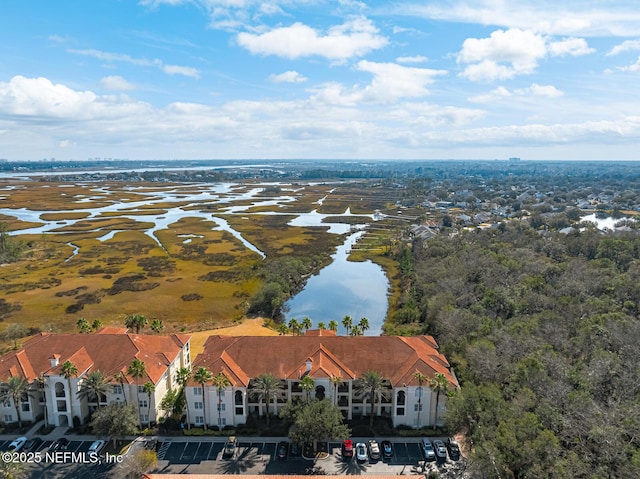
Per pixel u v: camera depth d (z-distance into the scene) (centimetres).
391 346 7844
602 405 6112
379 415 7581
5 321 11656
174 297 13662
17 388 6975
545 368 7012
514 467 5388
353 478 5606
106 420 6612
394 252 19888
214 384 6944
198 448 6781
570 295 10625
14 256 17738
